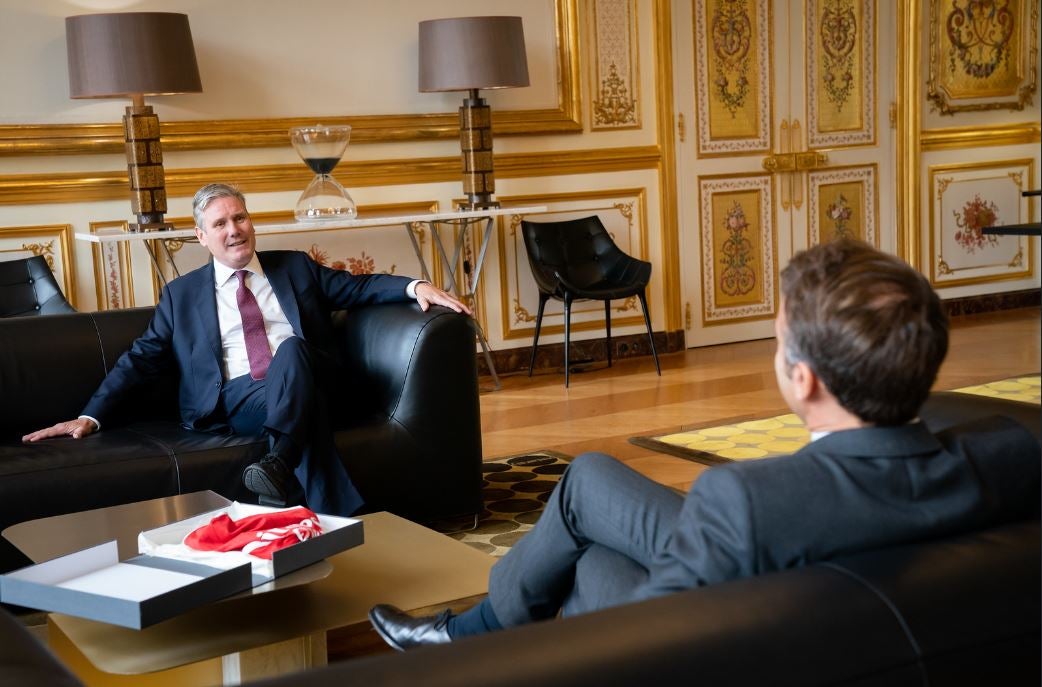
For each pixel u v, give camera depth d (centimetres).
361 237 548
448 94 558
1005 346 598
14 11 468
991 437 119
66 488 278
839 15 656
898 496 108
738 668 87
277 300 341
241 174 516
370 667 84
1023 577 100
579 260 578
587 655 87
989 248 718
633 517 155
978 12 698
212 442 301
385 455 317
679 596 97
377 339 335
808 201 661
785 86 645
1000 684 95
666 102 608
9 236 476
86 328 337
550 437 450
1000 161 715
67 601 179
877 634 92
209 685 212
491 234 574
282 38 520
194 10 501
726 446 419
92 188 488
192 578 190
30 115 475
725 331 646
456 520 343
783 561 106
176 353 332
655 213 614
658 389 533
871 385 108
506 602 170
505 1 564
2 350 323
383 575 214
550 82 580
